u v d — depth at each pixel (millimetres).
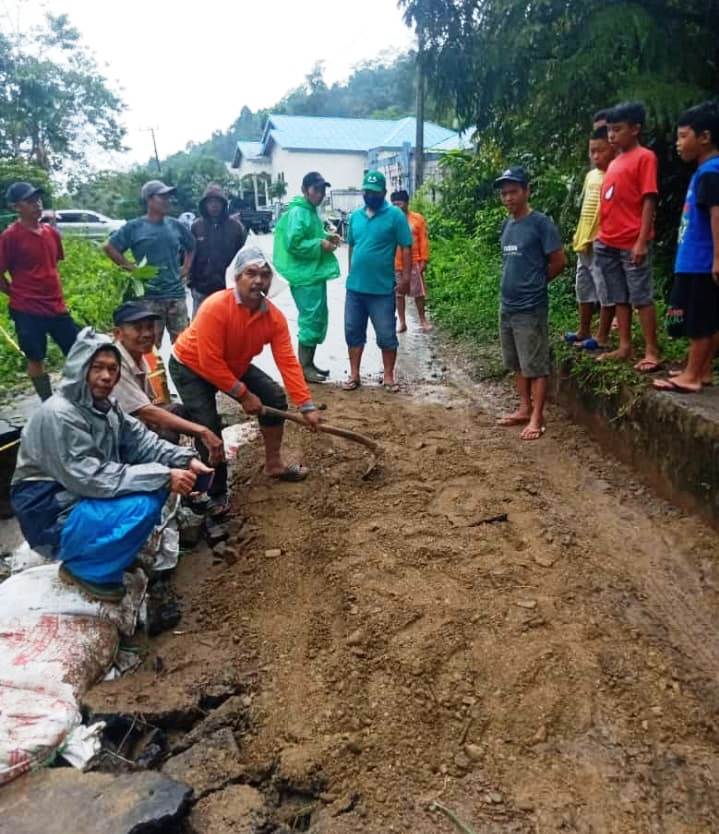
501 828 2301
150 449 3480
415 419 5824
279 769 2512
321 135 42969
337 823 2311
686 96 5887
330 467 4922
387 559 3732
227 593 3590
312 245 6449
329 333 9344
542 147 7883
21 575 3240
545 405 6059
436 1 7039
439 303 10500
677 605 3396
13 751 2434
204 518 4230
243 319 4168
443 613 3285
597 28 6023
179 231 6648
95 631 3021
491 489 4512
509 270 5070
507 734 2666
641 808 2383
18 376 7117
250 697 2867
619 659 3023
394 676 2918
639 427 4605
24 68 28938
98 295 9859
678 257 4195
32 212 5672
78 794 2314
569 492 4516
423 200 17453
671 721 2723
